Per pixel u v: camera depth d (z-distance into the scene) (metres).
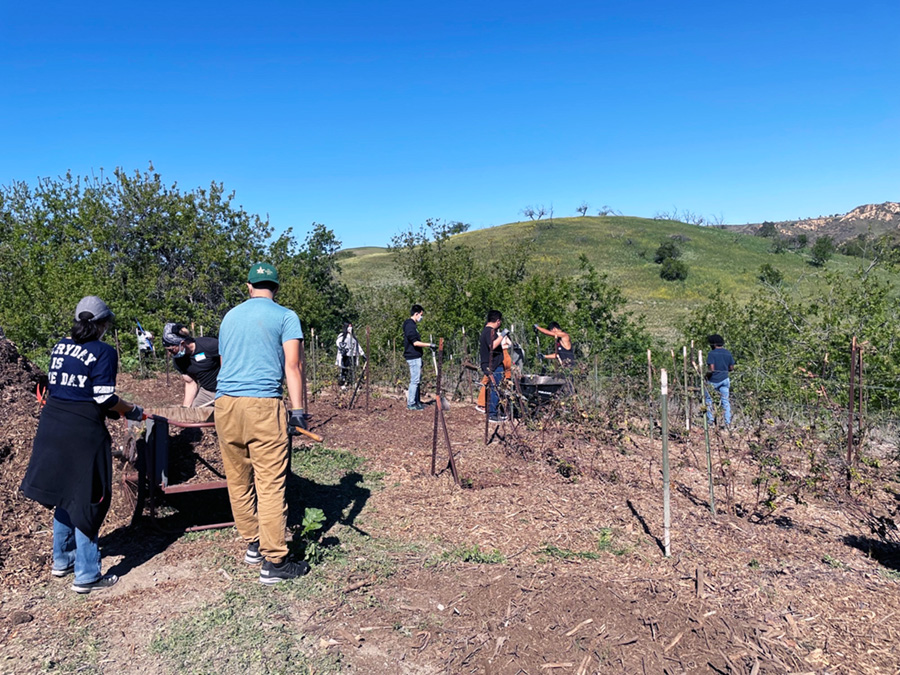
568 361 8.97
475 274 16.14
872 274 10.40
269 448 3.75
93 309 3.78
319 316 19.44
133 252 19.39
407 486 5.83
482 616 3.38
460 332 14.27
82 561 3.63
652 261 56.31
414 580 3.84
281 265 19.84
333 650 3.12
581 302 12.26
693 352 10.05
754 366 9.41
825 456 5.54
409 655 3.08
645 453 7.03
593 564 4.11
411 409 9.79
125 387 12.16
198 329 17.05
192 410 4.48
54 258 17.53
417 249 17.22
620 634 3.16
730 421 7.10
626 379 8.02
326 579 3.85
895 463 6.37
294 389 3.87
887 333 9.03
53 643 3.14
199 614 3.44
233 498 3.95
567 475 6.15
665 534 4.23
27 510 4.43
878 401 8.47
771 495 4.91
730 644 3.12
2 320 14.48
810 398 7.59
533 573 3.89
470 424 8.57
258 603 3.56
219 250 18.61
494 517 5.01
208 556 4.18
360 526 4.83
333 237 22.44
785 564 4.16
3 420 4.99
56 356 3.68
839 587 3.82
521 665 2.96
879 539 4.67
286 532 4.58
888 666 3.00
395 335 14.55
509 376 7.62
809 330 10.14
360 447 7.25
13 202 19.89
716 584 3.81
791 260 58.28
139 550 4.27
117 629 3.29
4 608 3.46
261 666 2.99
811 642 3.19
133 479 4.54
